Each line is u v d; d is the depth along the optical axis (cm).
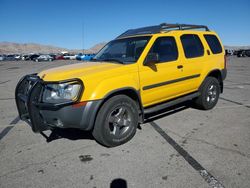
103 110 390
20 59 6569
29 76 434
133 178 316
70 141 443
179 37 537
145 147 407
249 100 739
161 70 478
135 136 457
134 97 445
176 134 462
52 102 363
